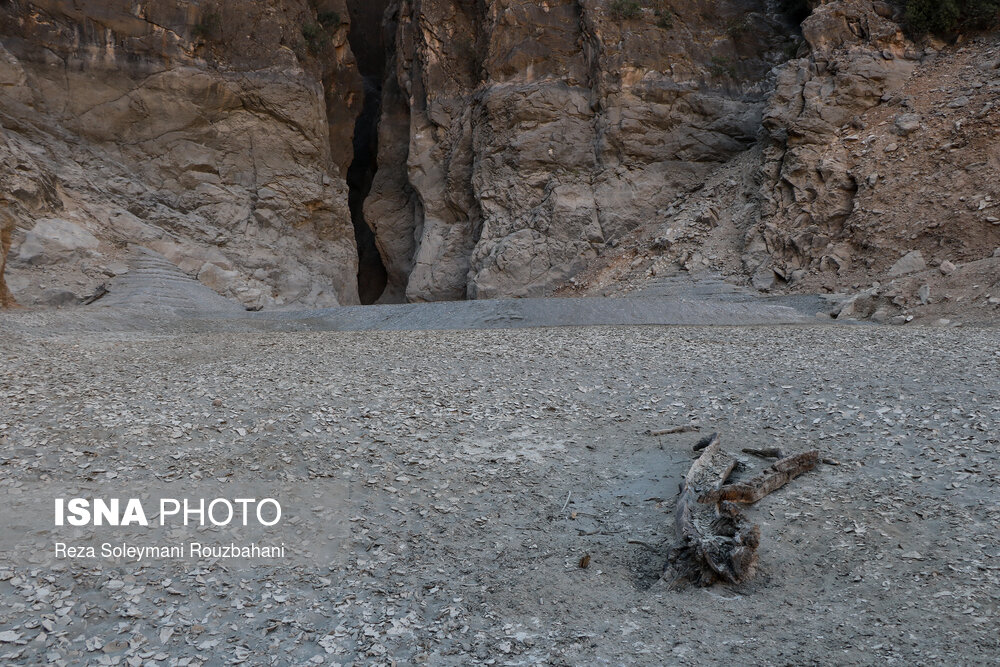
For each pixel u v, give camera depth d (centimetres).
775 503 638
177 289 2706
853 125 2719
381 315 2312
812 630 470
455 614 494
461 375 1083
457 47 3884
